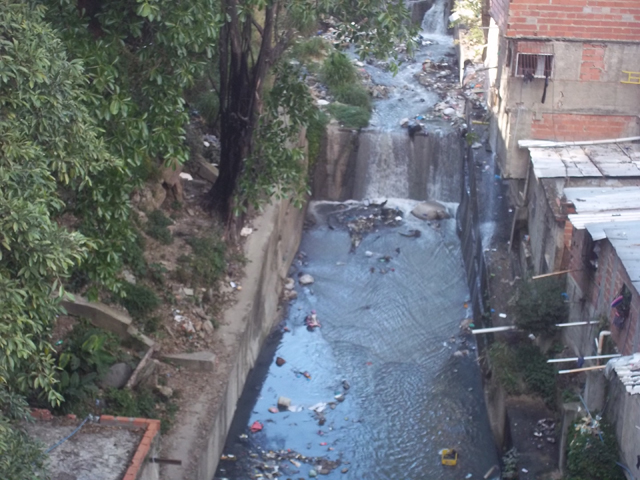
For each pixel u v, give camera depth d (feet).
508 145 52.95
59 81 25.34
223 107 54.44
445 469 44.60
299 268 65.31
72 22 32.94
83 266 32.60
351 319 59.16
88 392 38.40
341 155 74.43
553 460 39.83
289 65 52.49
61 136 25.84
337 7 45.44
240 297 51.67
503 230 60.23
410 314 59.77
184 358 44.65
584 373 41.06
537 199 52.08
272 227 58.75
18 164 23.38
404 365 54.13
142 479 30.86
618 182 47.01
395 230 70.33
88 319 42.39
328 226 71.20
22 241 22.48
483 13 78.79
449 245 68.49
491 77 65.67
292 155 52.19
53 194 27.25
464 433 47.52
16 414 25.57
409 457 45.65
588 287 41.22
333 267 65.57
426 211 72.13
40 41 25.17
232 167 55.36
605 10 49.01
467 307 60.44
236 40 51.13
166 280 48.93
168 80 35.12
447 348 55.88
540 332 46.03
